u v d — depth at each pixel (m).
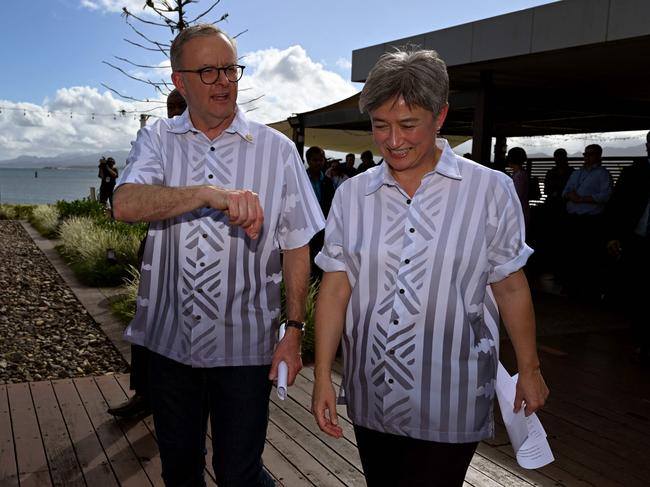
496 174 1.68
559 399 4.16
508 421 1.74
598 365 4.97
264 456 3.13
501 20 6.87
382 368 1.69
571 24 6.18
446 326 1.64
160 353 2.06
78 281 8.59
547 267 9.88
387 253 1.67
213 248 1.98
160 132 2.06
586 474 3.06
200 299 1.99
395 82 1.52
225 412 2.03
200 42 1.89
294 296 2.05
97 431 3.42
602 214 7.58
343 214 1.75
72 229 12.59
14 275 9.21
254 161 2.04
